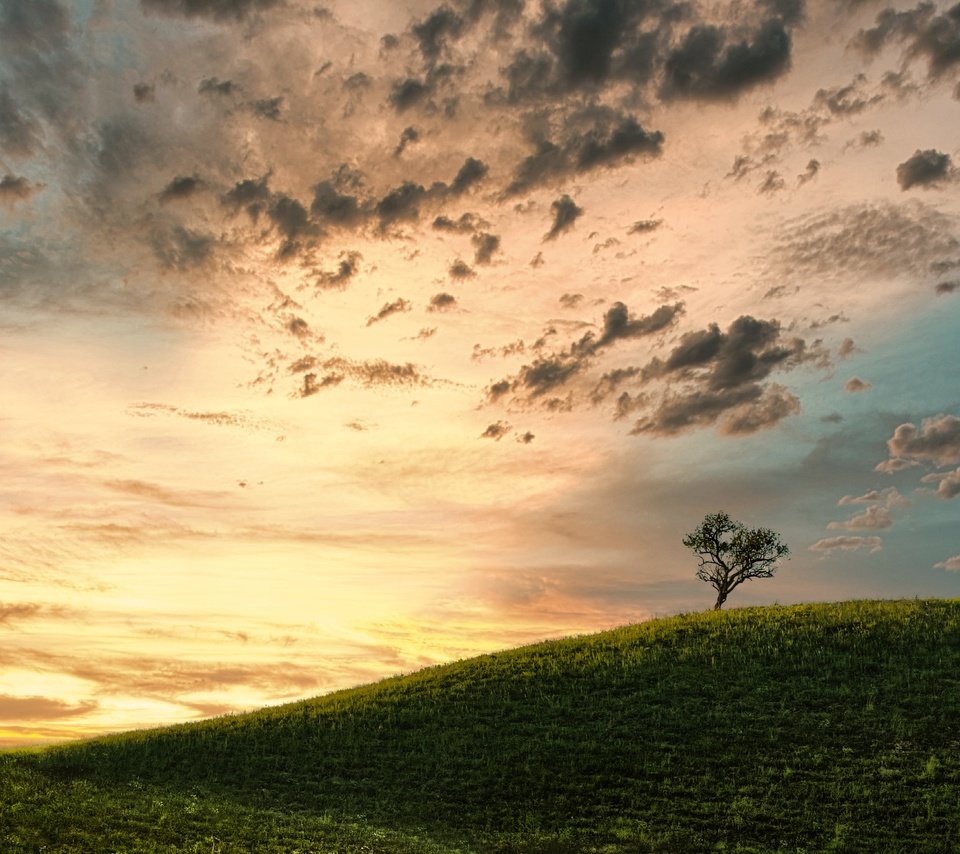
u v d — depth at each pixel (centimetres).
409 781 3438
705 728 3769
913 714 3719
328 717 4316
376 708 4397
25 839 2297
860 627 4947
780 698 4031
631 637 5303
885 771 3247
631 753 3569
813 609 5559
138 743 3941
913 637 4706
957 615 5088
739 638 5000
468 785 3372
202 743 3919
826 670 4319
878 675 4209
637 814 3072
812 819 2970
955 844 2766
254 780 3406
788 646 4747
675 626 5450
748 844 2834
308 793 3291
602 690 4366
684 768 3403
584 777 3378
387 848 2672
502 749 3703
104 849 2298
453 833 2962
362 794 3309
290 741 3925
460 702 4369
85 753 3706
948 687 3969
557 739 3762
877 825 2906
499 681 4678
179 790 3192
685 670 4528
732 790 3203
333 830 2828
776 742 3569
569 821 3047
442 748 3762
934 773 3197
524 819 3072
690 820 3008
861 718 3728
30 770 3288
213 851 2405
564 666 4834
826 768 3322
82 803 2753
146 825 2581
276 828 2744
